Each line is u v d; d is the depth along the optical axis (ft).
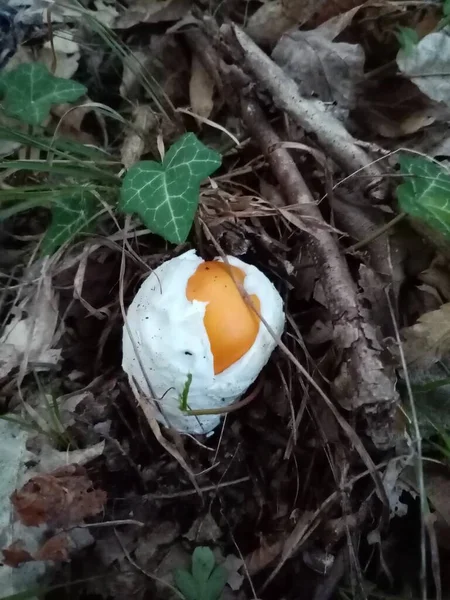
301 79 0.52
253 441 0.47
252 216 0.48
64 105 0.56
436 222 0.41
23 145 0.53
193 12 0.57
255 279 0.40
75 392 0.46
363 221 0.46
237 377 0.38
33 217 0.53
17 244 0.52
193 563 0.39
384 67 0.52
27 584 0.41
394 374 0.41
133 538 0.44
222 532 0.45
